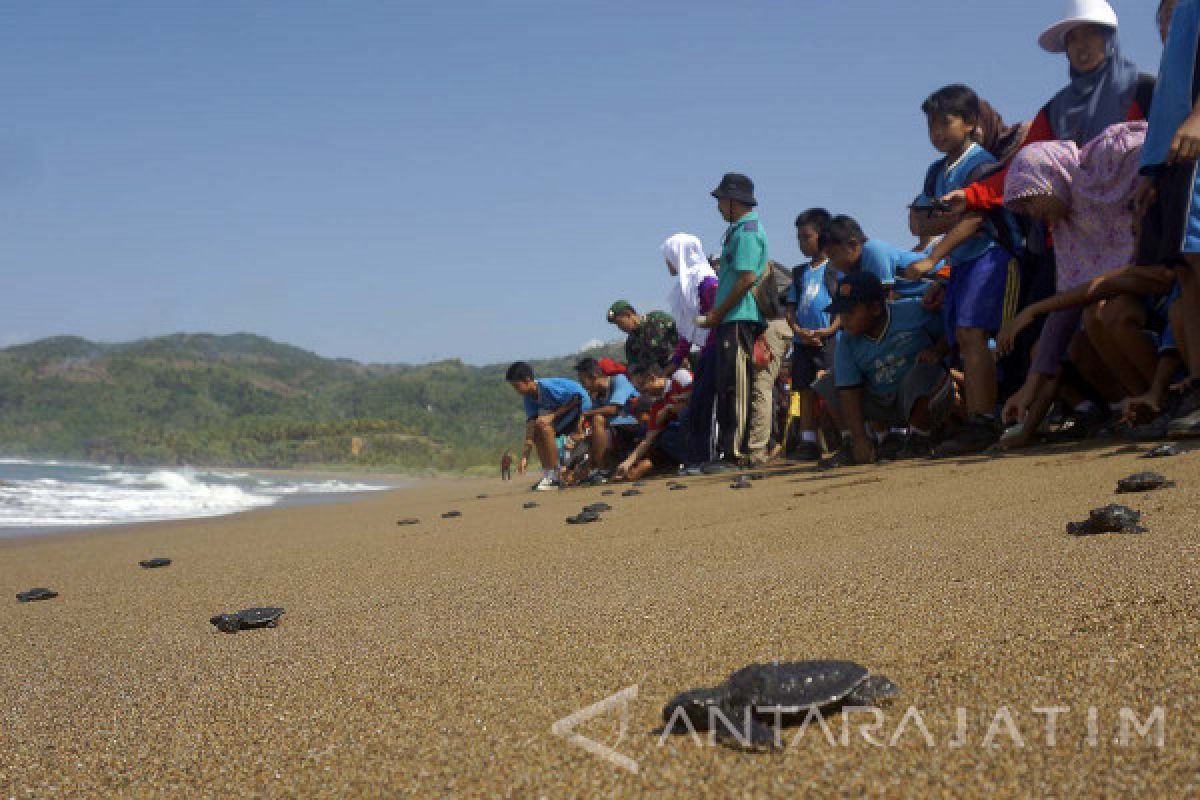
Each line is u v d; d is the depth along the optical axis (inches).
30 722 75.2
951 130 223.3
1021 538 104.8
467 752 56.7
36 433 4648.1
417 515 290.7
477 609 105.3
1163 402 187.9
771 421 345.1
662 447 355.9
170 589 154.0
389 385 5738.2
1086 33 203.2
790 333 343.3
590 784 49.8
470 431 3666.3
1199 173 163.8
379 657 84.0
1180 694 51.3
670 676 68.2
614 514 204.4
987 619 71.5
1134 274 187.3
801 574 100.9
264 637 103.7
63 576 184.1
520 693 67.8
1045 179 197.0
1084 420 214.1
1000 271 219.8
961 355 227.1
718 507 190.2
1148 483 125.4
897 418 248.7
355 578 147.3
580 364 410.0
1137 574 77.0
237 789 55.7
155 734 68.1
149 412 5472.4
